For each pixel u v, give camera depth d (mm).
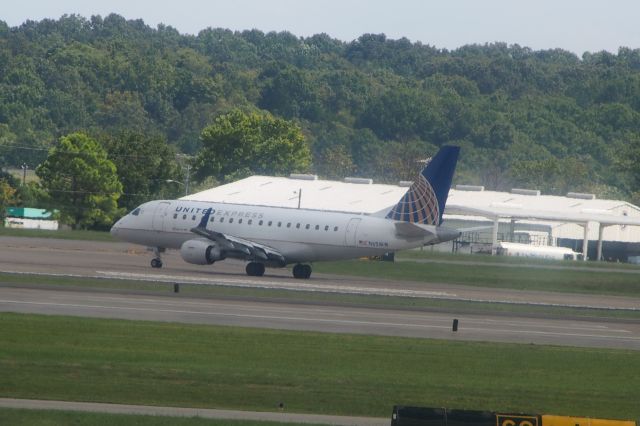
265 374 119812
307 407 104500
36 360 120625
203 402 104375
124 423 92000
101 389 107250
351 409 104688
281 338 148000
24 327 144125
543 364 139375
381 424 97812
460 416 82500
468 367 133500
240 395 108125
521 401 113000
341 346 144000
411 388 116562
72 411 95500
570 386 124000
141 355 127875
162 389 108938
